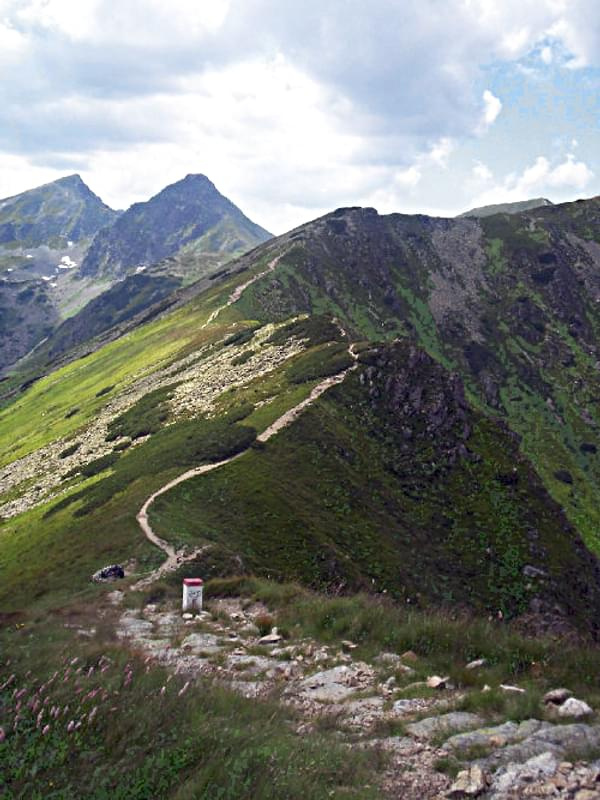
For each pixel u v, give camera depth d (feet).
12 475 389.19
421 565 230.07
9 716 33.09
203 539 175.32
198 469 244.63
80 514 244.22
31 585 169.78
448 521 267.18
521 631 62.54
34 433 496.64
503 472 307.99
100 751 31.09
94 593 120.57
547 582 254.06
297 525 209.67
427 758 35.09
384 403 318.45
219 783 28.78
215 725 34.83
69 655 46.44
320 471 251.19
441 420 320.70
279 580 178.29
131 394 454.40
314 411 287.89
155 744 32.14
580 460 648.79
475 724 38.99
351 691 48.65
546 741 35.40
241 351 431.02
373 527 235.40
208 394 365.20
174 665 49.06
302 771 30.91
